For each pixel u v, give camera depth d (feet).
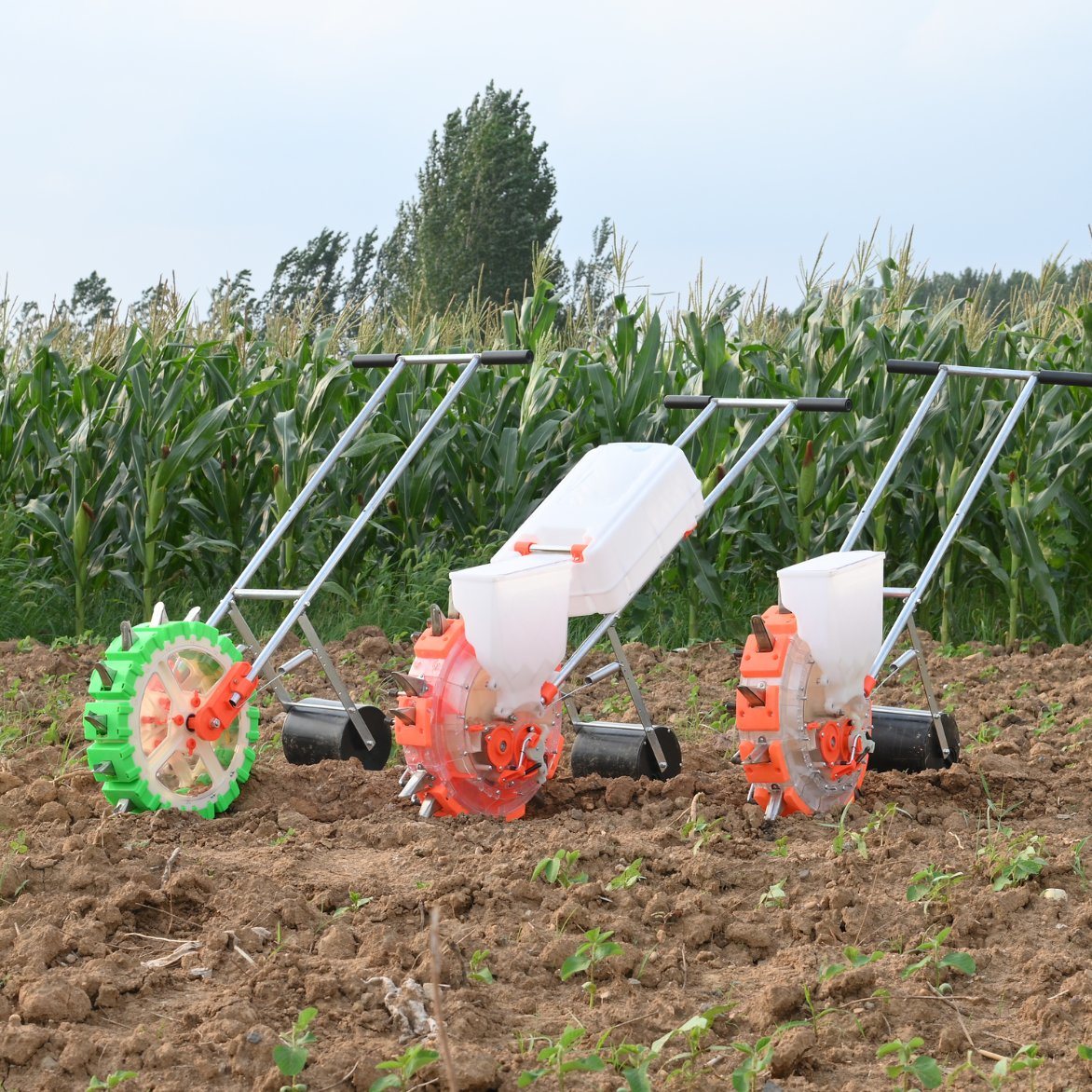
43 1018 9.27
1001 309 30.42
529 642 13.80
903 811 14.64
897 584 28.89
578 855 12.53
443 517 31.17
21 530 29.73
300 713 16.63
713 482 26.66
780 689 13.76
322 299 35.17
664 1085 8.56
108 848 12.75
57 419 30.76
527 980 10.13
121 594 29.14
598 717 20.40
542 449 30.09
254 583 29.50
